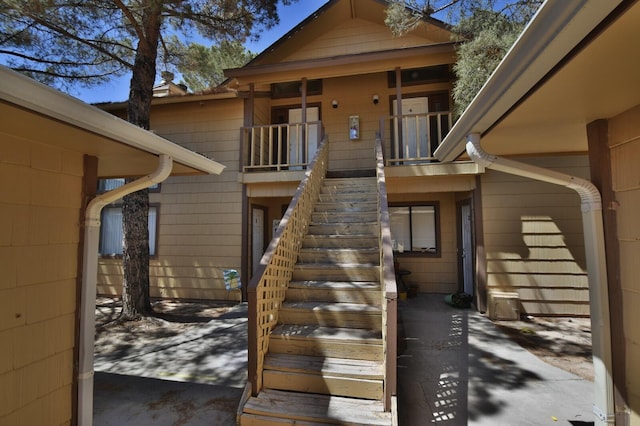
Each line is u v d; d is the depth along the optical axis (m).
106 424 2.65
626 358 1.87
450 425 2.58
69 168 2.14
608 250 1.96
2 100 1.24
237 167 7.09
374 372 2.64
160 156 2.21
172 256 7.26
